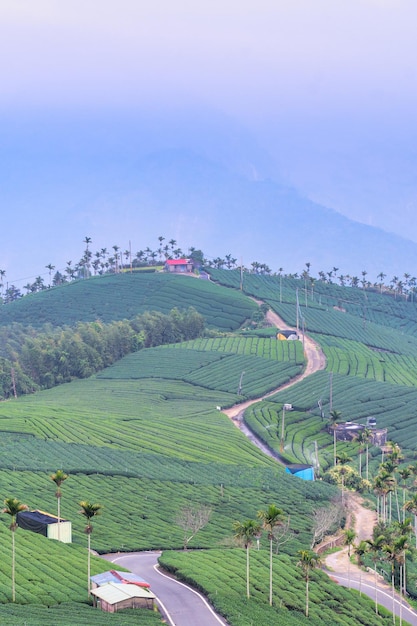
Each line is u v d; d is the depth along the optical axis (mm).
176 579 172375
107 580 162375
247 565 167375
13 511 155875
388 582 196375
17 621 139000
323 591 179250
